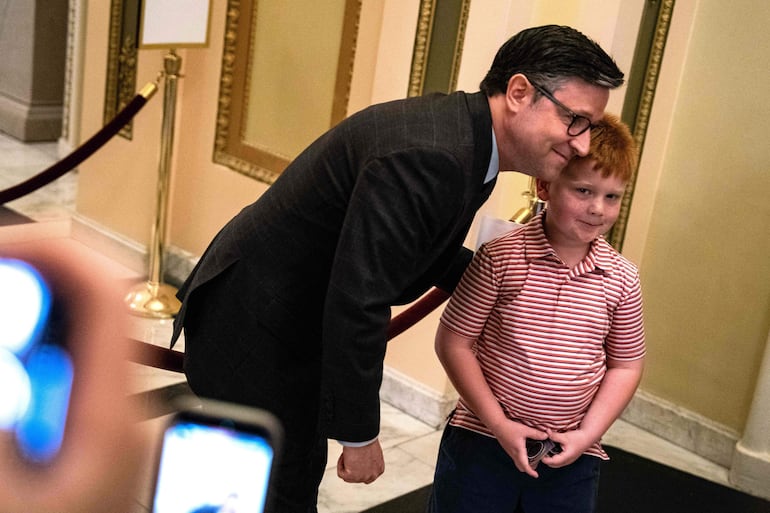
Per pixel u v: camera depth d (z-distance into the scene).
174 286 4.99
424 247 1.76
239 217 2.10
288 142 4.54
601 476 3.75
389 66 3.90
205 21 4.30
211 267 2.05
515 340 2.00
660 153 4.06
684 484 3.79
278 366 2.00
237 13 4.63
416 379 4.01
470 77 3.62
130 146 5.18
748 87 3.79
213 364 2.05
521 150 1.82
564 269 1.99
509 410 2.02
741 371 3.94
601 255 2.02
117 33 5.12
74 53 6.74
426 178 1.69
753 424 3.78
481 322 2.03
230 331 2.01
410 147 1.70
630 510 3.54
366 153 1.76
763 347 3.86
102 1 5.16
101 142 4.35
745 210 3.86
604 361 2.09
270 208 1.97
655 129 4.05
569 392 2.01
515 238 2.03
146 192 5.14
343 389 1.80
